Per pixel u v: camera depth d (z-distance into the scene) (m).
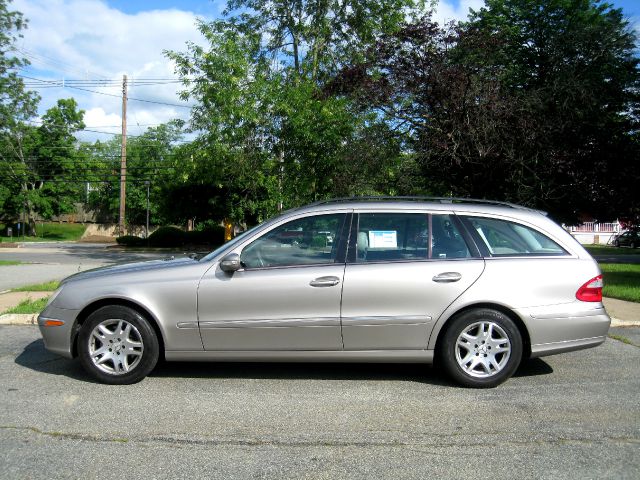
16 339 7.31
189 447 3.95
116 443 4.01
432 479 3.49
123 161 40.62
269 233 5.40
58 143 55.84
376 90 14.42
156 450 3.90
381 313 5.18
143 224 57.22
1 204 52.81
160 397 5.00
